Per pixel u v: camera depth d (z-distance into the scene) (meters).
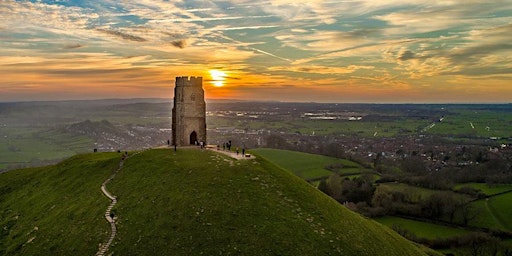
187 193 70.44
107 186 85.56
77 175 99.25
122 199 76.44
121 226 66.75
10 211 95.31
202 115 110.69
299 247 57.25
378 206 149.00
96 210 75.19
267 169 81.12
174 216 64.62
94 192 84.56
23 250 71.88
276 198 69.69
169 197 70.62
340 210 75.06
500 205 144.00
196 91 109.81
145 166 88.06
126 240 62.25
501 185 170.25
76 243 66.44
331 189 164.50
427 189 170.12
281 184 75.25
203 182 73.69
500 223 129.12
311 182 181.50
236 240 57.88
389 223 137.50
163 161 88.06
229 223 61.44
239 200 67.50
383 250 64.12
